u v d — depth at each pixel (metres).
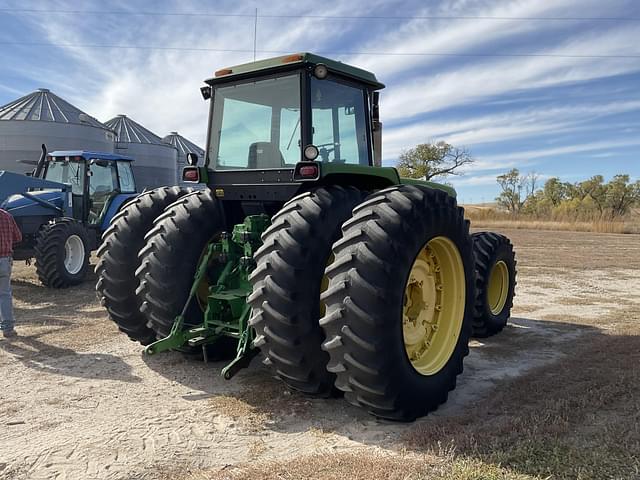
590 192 47.72
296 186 4.10
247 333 3.97
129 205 5.07
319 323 3.37
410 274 3.63
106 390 4.14
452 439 3.19
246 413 3.69
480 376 4.61
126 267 4.78
